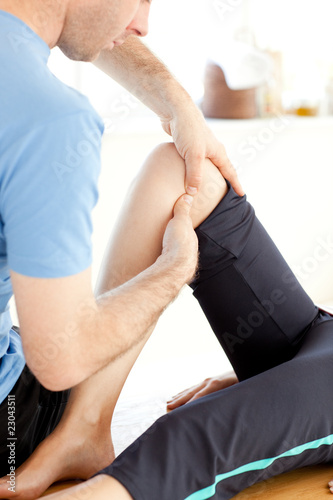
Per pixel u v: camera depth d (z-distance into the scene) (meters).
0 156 1.01
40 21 1.12
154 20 2.54
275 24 2.80
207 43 2.66
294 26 2.83
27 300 1.05
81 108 1.04
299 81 2.88
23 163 1.01
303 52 2.87
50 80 1.06
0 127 1.00
